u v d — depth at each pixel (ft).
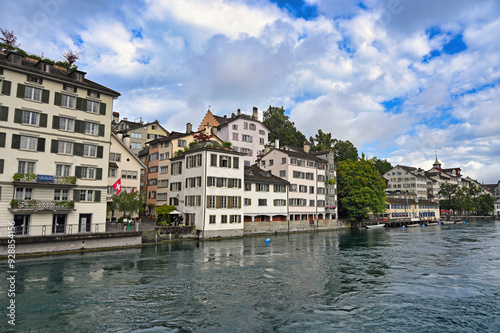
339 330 45.11
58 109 105.81
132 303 54.60
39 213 98.43
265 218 180.04
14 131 96.02
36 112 101.09
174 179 164.55
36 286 62.64
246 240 141.49
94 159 112.68
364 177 226.99
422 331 45.34
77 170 108.17
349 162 238.27
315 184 208.13
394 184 402.52
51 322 46.19
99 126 115.24
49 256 90.12
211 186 141.90
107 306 52.90
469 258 101.45
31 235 89.71
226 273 76.54
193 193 146.41
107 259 89.15
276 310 52.37
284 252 109.70
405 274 78.07
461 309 53.93
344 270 81.97
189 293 60.49
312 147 299.17
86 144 111.34
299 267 84.74
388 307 54.54
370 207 225.76
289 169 191.62
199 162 145.07
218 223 142.82
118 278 69.77
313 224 198.29
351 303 56.34
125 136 176.24
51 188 101.71
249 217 171.53
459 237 170.60
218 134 231.09
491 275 77.71
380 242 143.64
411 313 51.88
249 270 79.97
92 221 110.11
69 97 108.99
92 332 43.29
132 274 73.46
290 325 46.50
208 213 139.44
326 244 133.80
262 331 44.29
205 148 142.20
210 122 242.58
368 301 57.47
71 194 105.81
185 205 150.71
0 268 75.56
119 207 128.98
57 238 93.76
